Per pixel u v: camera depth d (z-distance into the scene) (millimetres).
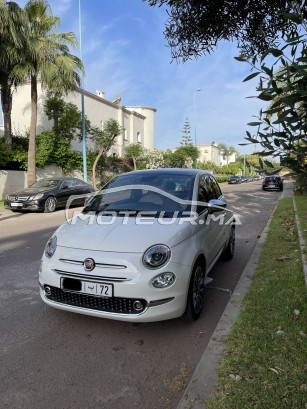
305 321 3629
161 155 37844
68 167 23594
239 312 3979
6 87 18953
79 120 23891
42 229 9859
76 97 27875
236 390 2613
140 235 3623
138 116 38125
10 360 3234
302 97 1620
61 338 3617
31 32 16547
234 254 6969
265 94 1719
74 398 2721
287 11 1862
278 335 3367
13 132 25703
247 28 3674
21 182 20000
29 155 17891
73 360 3227
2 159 18688
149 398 2713
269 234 8469
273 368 2855
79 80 18734
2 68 17312
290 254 6258
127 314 3373
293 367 2855
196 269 3951
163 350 3379
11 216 12781
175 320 3980
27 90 26578
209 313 4176
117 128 26906
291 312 3848
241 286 4930
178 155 42625
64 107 23828
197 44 3945
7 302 4539
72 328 3820
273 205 16562
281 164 1744
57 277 3592
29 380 2945
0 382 2920
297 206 12867
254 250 7020
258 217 12297
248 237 8664
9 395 2762
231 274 5684
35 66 17094
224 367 2924
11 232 9477
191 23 3783
